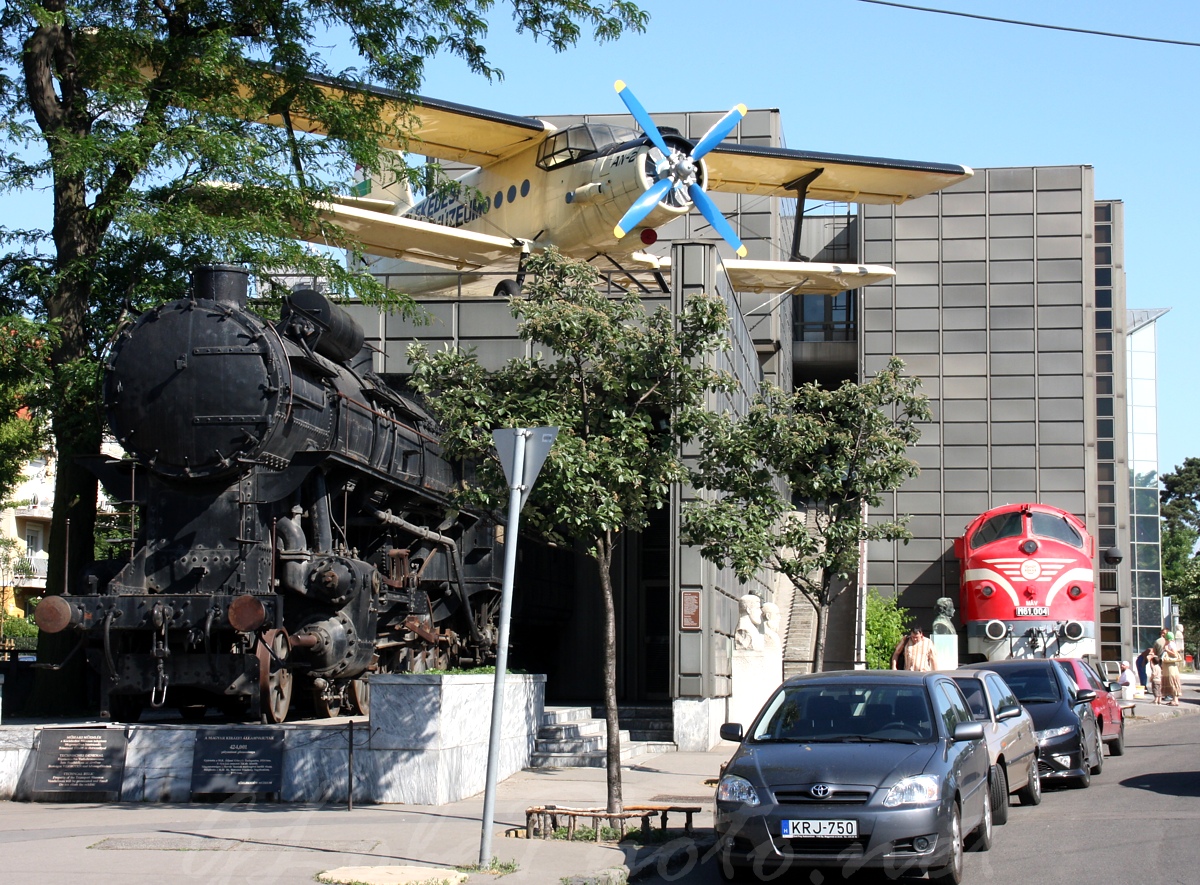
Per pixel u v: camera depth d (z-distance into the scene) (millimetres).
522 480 9227
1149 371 48188
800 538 16156
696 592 18000
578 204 24391
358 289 17641
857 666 30750
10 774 12117
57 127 16766
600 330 11617
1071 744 15039
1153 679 33656
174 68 17203
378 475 15664
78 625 13016
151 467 13609
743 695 20250
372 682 11891
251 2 17406
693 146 24234
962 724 9930
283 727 11977
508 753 14227
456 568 18797
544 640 24172
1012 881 9141
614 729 10977
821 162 28984
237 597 12656
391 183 19609
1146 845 10500
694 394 11922
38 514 44156
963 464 38469
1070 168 38844
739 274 29219
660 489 11695
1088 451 38062
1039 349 38594
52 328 15734
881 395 16531
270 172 16906
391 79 18719
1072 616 30094
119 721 13930
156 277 16734
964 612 32438
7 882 8078
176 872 8453
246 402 13539
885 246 39344
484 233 27172
